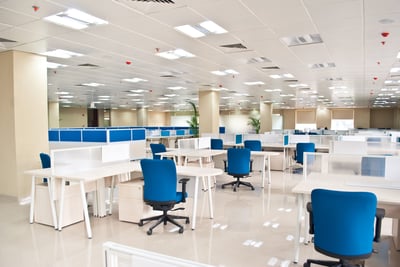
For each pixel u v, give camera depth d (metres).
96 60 6.43
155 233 3.83
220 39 4.92
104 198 4.59
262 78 9.09
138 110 23.38
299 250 3.28
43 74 5.92
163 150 7.12
